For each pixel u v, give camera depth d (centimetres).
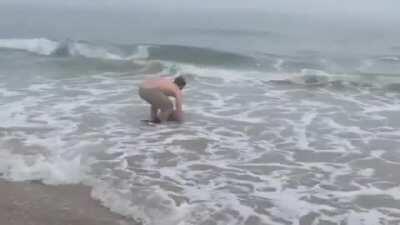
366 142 768
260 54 1716
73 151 719
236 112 926
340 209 550
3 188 610
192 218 525
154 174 643
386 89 1129
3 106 948
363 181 623
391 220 526
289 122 869
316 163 682
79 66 1385
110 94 1052
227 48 1914
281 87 1138
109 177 633
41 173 648
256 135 798
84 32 2422
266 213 539
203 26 2758
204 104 978
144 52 1638
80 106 955
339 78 1221
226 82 1187
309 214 538
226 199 571
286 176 639
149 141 765
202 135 795
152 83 859
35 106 951
